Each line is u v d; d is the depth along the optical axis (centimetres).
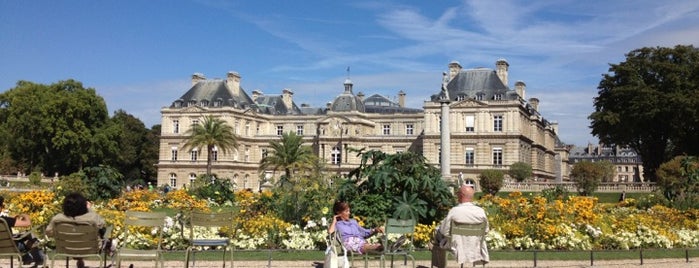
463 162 9900
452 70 10681
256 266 1681
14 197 2412
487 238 2094
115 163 10981
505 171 9006
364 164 2386
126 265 1653
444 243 1455
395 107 14125
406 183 2234
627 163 19450
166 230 1995
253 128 12162
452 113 10025
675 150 8294
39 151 9719
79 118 9669
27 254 1449
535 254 1750
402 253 1523
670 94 7375
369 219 2177
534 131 11088
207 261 1738
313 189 2342
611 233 2284
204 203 3662
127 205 3006
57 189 3259
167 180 11688
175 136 11681
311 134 12325
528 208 2353
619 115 7762
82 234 1320
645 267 1755
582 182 6606
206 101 11706
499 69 10738
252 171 11912
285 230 2106
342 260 1428
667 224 2553
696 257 1988
